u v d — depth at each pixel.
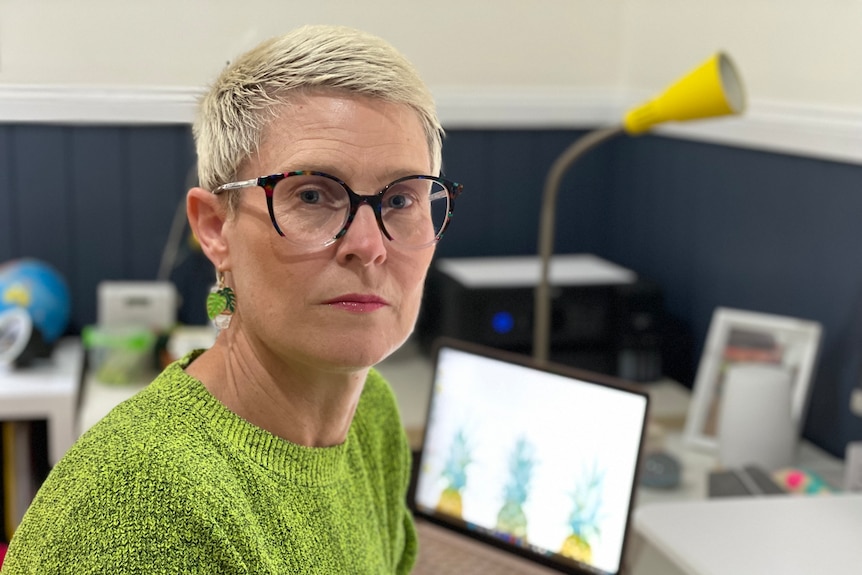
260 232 0.75
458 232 2.80
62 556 0.67
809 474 1.76
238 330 0.81
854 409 1.88
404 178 0.77
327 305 0.75
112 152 2.63
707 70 1.71
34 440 2.40
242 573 0.72
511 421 1.49
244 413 0.81
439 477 1.54
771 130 2.13
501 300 2.34
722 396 2.08
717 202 2.38
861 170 1.90
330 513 0.84
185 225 2.71
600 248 2.93
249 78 0.76
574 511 1.40
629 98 2.69
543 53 2.61
